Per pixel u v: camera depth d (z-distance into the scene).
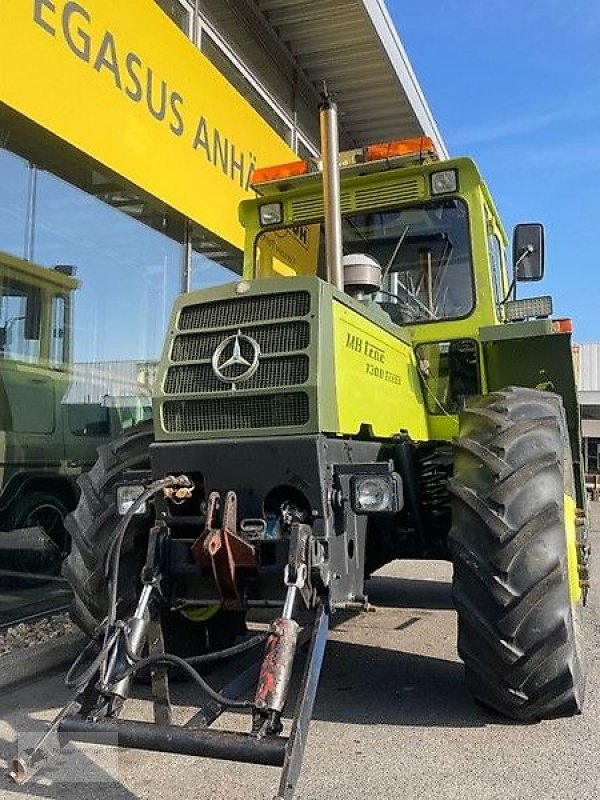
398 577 6.78
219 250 7.11
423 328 4.26
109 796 2.54
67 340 5.46
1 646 4.18
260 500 2.83
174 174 5.81
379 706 3.35
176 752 2.27
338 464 2.88
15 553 5.02
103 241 5.69
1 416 4.93
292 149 8.77
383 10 8.16
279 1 7.57
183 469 2.94
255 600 2.84
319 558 2.68
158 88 5.58
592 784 2.59
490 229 4.49
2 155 4.74
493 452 2.97
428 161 4.26
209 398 2.94
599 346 25.48
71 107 4.61
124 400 6.06
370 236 4.48
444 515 3.78
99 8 4.86
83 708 2.47
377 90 9.27
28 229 5.01
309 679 2.43
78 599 3.34
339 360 3.00
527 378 4.29
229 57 7.29
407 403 3.86
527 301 4.04
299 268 4.60
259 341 2.93
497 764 2.74
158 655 2.54
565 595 2.81
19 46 4.17
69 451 5.51
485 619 2.79
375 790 2.55
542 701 2.88
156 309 6.29
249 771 2.73
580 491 4.34
